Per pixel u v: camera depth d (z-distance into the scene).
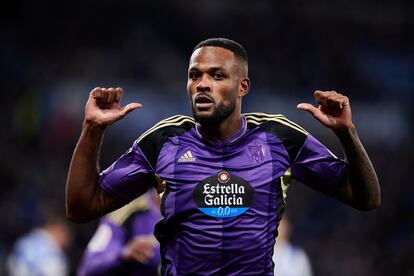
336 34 92.75
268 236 13.69
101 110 14.20
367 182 14.11
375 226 65.56
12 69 73.25
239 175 13.79
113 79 72.25
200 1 90.44
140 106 14.19
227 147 14.05
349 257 61.34
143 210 21.81
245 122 14.50
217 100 13.77
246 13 91.56
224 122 14.05
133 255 20.77
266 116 14.68
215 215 13.55
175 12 88.69
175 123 14.52
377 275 61.44
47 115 64.75
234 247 13.48
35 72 72.50
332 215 65.12
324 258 61.03
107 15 85.00
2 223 54.66
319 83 85.00
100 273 21.23
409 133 76.31
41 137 64.12
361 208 14.54
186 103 68.00
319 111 14.03
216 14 90.56
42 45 78.38
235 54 14.12
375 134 75.25
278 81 82.75
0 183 59.47
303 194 65.38
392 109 77.25
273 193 13.88
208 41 14.22
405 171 72.12
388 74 89.56
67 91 65.69
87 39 81.81
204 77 13.85
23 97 66.25
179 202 13.73
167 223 13.85
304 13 93.81
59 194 58.62
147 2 87.81
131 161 14.41
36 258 31.69
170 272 13.76
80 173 14.10
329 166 14.29
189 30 88.00
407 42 93.06
